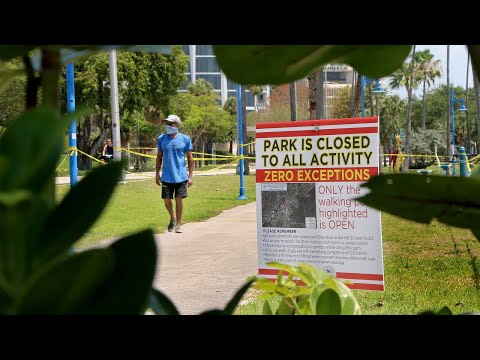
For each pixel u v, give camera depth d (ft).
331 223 17.24
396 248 29.71
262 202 17.94
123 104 117.29
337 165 17.08
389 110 222.89
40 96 1.35
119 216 44.83
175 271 25.43
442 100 219.82
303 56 1.47
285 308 2.43
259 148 17.97
